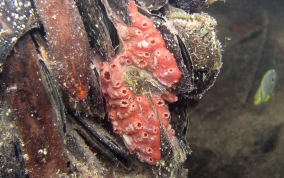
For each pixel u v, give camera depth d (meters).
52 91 0.32
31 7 0.30
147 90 0.36
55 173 0.33
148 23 0.35
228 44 0.90
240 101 0.79
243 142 0.77
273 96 0.82
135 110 0.35
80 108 0.35
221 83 0.80
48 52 0.31
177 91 0.37
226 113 0.78
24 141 0.31
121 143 0.39
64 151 0.33
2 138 0.32
